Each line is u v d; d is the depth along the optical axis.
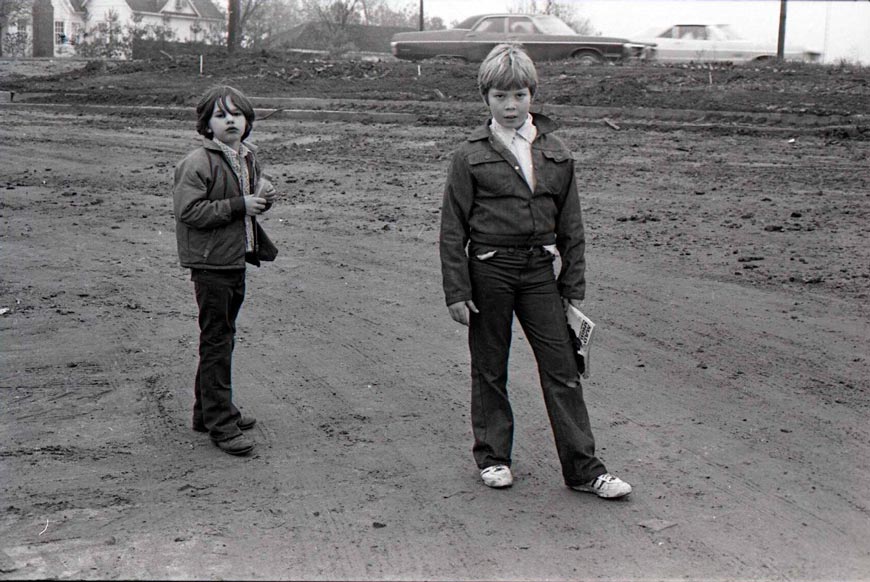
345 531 4.30
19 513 4.44
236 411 5.32
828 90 20.89
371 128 19.30
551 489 4.75
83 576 3.88
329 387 6.20
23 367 6.47
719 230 10.59
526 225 4.49
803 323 7.36
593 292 8.27
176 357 6.75
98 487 4.74
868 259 9.21
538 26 28.23
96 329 7.34
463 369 6.55
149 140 18.42
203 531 4.29
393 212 11.98
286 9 68.75
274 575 3.91
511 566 4.00
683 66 25.39
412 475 4.91
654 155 15.77
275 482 4.83
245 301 8.20
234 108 5.05
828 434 5.39
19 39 47.69
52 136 18.70
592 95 21.00
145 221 11.48
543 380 4.67
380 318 7.71
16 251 9.82
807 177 13.73
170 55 34.72
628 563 4.02
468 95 22.66
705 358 6.66
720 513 4.48
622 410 5.77
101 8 62.78
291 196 13.05
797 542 4.21
